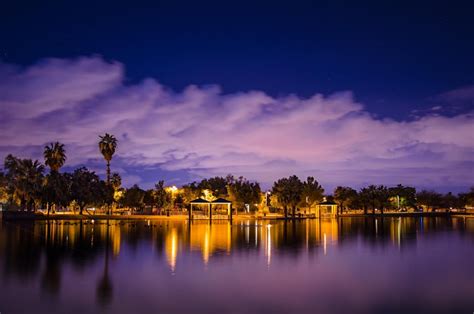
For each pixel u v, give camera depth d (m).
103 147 114.44
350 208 159.50
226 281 25.06
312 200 122.88
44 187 93.62
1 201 92.81
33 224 74.25
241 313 18.98
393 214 143.75
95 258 33.59
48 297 21.17
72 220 89.19
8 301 20.41
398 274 27.69
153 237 51.19
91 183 105.62
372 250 40.00
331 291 22.83
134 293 22.08
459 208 183.50
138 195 137.00
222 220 93.88
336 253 37.66
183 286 23.72
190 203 90.25
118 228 66.44
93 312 18.86
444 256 36.06
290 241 47.59
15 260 32.47
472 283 24.94
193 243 44.62
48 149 104.25
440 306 20.12
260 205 129.12
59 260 32.41
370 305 20.25
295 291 22.81
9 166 91.38
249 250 39.06
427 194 182.75
